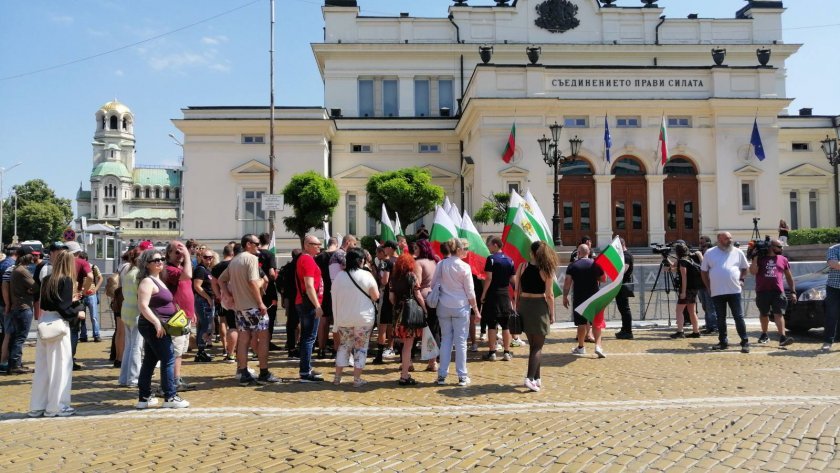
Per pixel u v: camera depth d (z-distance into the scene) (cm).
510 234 1204
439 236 1241
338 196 2898
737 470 532
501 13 3972
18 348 1083
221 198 3288
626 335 1389
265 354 949
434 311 1042
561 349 1254
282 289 1304
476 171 3070
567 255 2402
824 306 1261
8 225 9556
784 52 4044
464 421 699
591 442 613
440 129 3594
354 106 3912
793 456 563
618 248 1125
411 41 3947
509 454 580
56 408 753
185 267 914
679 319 1395
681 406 752
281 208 2275
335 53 3900
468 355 1199
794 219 3753
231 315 1170
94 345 1465
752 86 3070
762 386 862
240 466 558
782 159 3794
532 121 2989
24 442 643
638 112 3039
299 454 590
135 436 659
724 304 1192
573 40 4003
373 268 1176
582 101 2975
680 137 3058
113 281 1262
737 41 4075
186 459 580
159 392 887
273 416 736
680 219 3069
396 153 3616
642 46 3956
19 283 1077
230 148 3306
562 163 2744
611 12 4009
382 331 1139
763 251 1221
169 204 13512
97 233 3394
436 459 570
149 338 777
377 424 693
